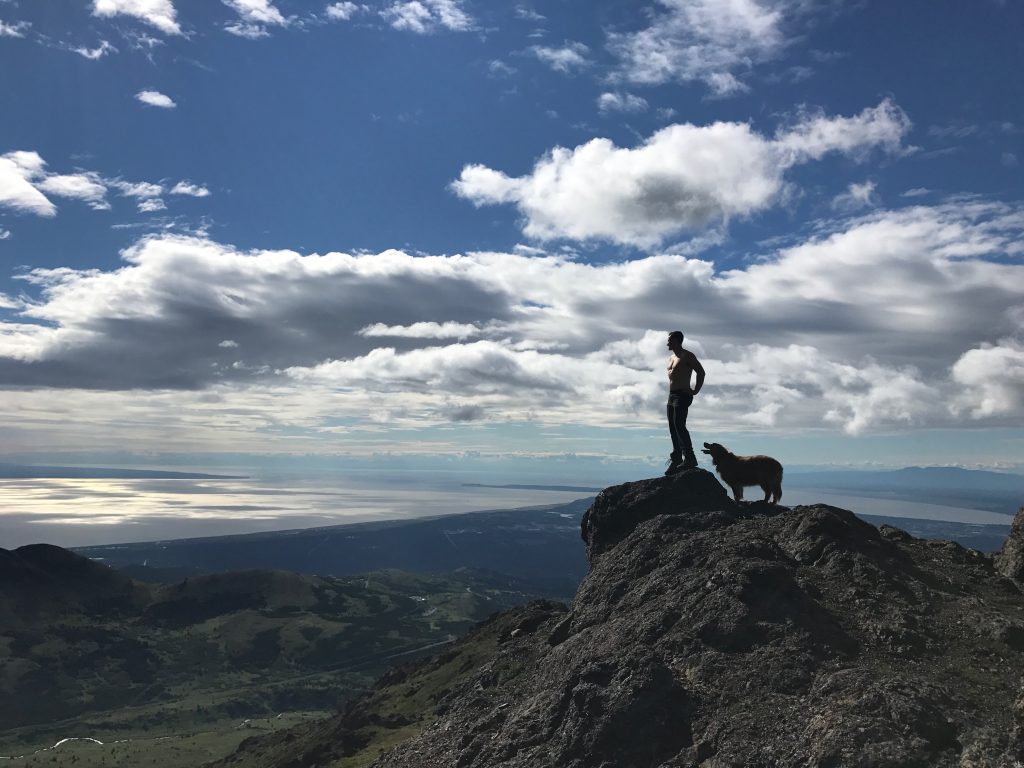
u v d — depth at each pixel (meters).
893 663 15.34
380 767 21.14
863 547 20.77
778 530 22.56
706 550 21.39
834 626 16.75
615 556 24.72
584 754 15.14
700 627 17.27
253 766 156.12
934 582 19.64
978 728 12.43
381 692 140.62
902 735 12.50
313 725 189.25
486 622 157.50
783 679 15.09
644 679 15.88
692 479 27.80
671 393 28.58
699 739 14.38
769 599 17.56
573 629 22.59
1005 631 15.98
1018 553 20.95
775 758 13.09
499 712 19.77
